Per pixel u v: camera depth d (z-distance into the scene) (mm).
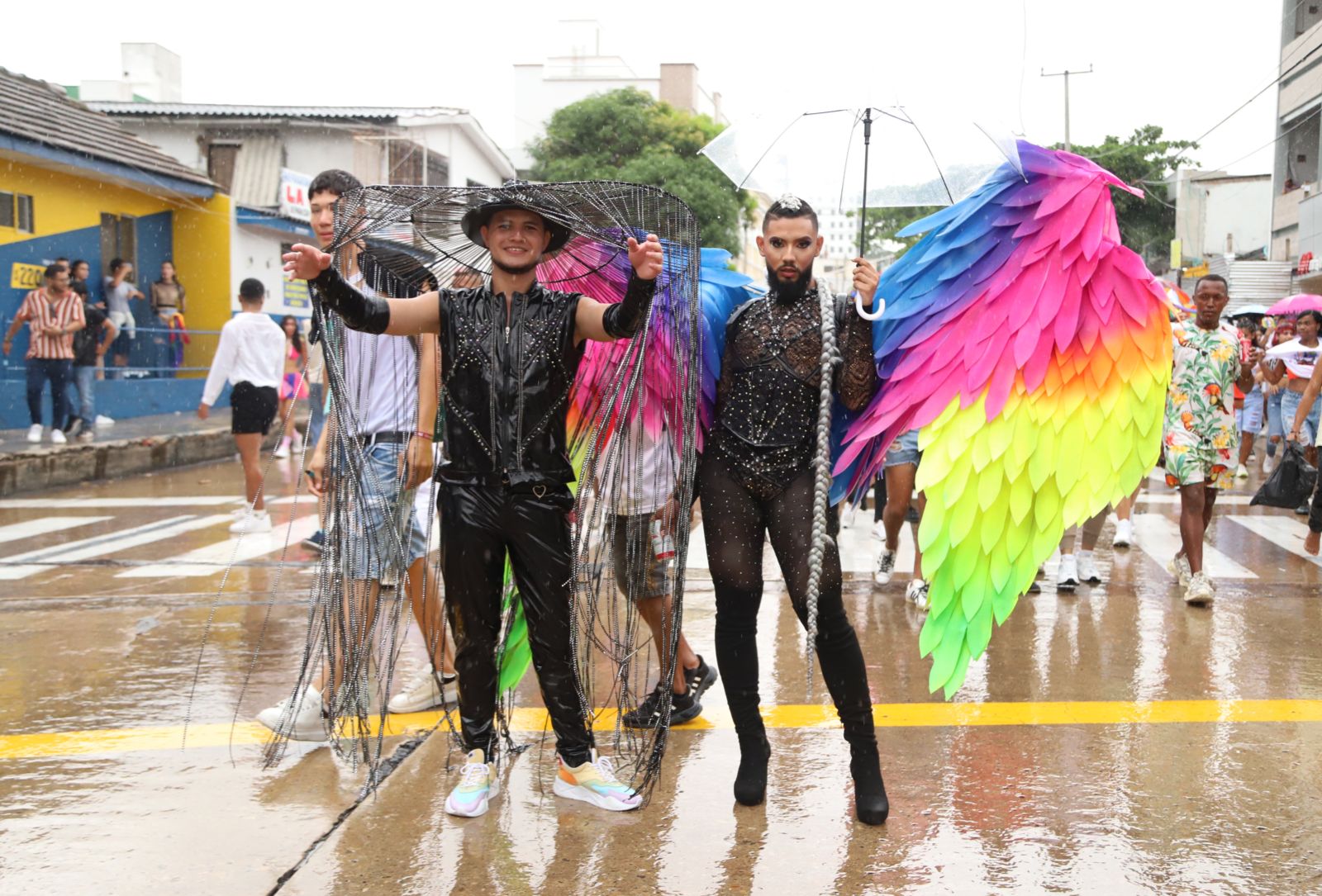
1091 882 2855
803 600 3168
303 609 6055
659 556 3791
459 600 3201
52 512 9711
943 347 3434
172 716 4238
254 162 26000
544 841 3107
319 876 2889
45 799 3400
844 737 3324
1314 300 11281
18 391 13523
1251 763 3701
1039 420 3389
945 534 3428
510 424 3115
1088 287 3436
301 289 22953
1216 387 6234
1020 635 5512
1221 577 6992
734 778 3590
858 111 3584
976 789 3480
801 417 3193
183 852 3023
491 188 3074
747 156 3744
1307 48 27953
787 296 3225
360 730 3455
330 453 3367
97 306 14164
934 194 3631
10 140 13969
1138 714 4234
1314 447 8477
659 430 3756
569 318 3127
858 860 2982
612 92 34125
